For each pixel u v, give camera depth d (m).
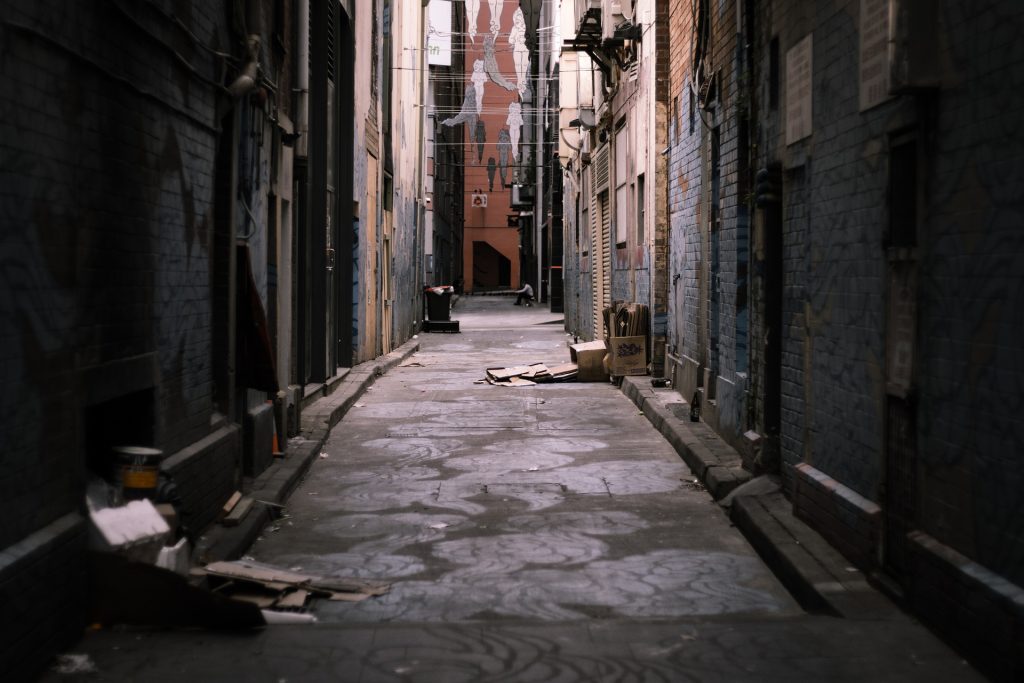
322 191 14.34
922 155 4.98
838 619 5.17
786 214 7.79
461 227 78.25
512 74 56.84
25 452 4.32
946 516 4.78
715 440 10.62
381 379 18.33
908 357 5.21
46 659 4.38
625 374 16.83
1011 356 4.13
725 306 10.56
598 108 22.69
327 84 14.32
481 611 5.83
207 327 7.39
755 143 8.94
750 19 9.18
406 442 11.77
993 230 4.28
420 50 31.50
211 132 7.33
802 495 7.04
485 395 16.02
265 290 9.62
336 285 15.75
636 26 17.03
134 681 4.28
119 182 5.46
